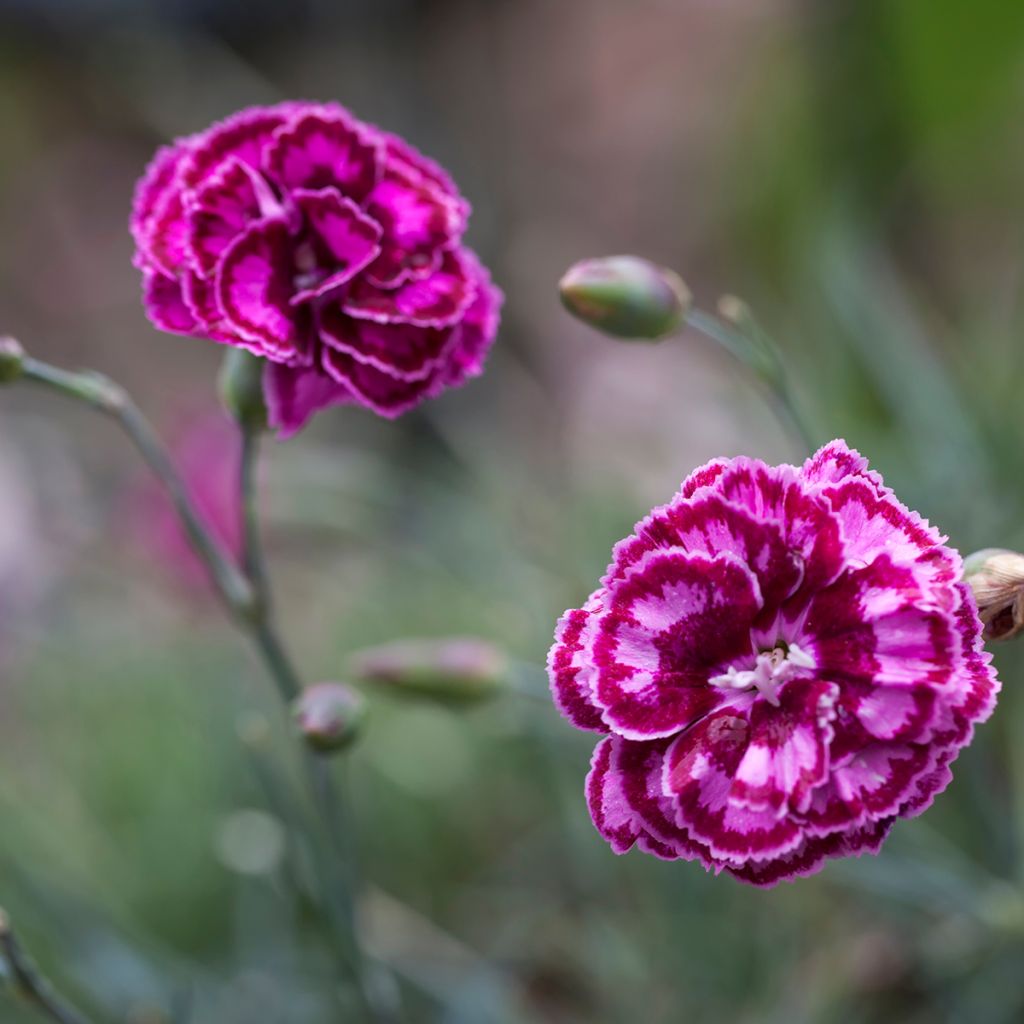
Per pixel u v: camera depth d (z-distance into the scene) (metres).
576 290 0.37
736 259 0.71
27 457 0.57
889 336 0.47
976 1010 0.41
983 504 0.44
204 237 0.35
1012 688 0.43
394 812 0.46
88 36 0.62
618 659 0.32
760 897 0.42
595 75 0.89
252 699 0.46
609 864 0.42
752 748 0.32
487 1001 0.41
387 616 0.49
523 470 0.52
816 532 0.32
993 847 0.40
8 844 0.44
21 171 0.89
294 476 0.49
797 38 0.68
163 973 0.42
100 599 0.54
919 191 0.63
